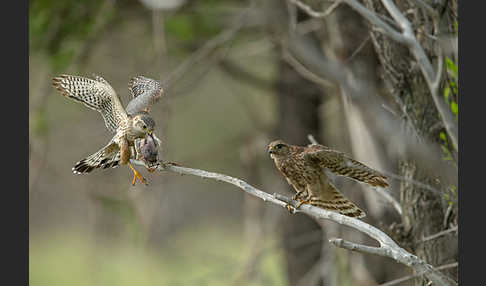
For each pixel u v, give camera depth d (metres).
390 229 9.72
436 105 8.65
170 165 7.91
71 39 14.80
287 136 17.12
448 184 9.20
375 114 10.06
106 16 14.52
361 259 13.32
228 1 16.42
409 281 11.50
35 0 14.42
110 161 8.87
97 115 16.38
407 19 9.20
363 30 11.55
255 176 17.67
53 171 16.02
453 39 9.22
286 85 16.62
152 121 8.31
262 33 16.17
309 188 8.20
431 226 9.34
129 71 16.12
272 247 15.30
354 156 11.69
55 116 17.02
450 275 9.17
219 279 16.00
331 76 11.13
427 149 9.29
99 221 16.84
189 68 14.44
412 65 9.49
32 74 16.83
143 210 16.39
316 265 15.82
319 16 9.61
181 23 15.18
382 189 9.99
